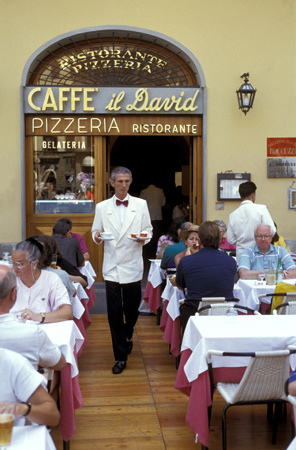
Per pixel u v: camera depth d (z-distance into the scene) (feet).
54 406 6.46
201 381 9.55
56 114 24.13
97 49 24.64
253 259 16.53
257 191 24.76
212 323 10.65
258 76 24.48
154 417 11.85
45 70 24.45
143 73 24.82
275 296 13.14
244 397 9.15
